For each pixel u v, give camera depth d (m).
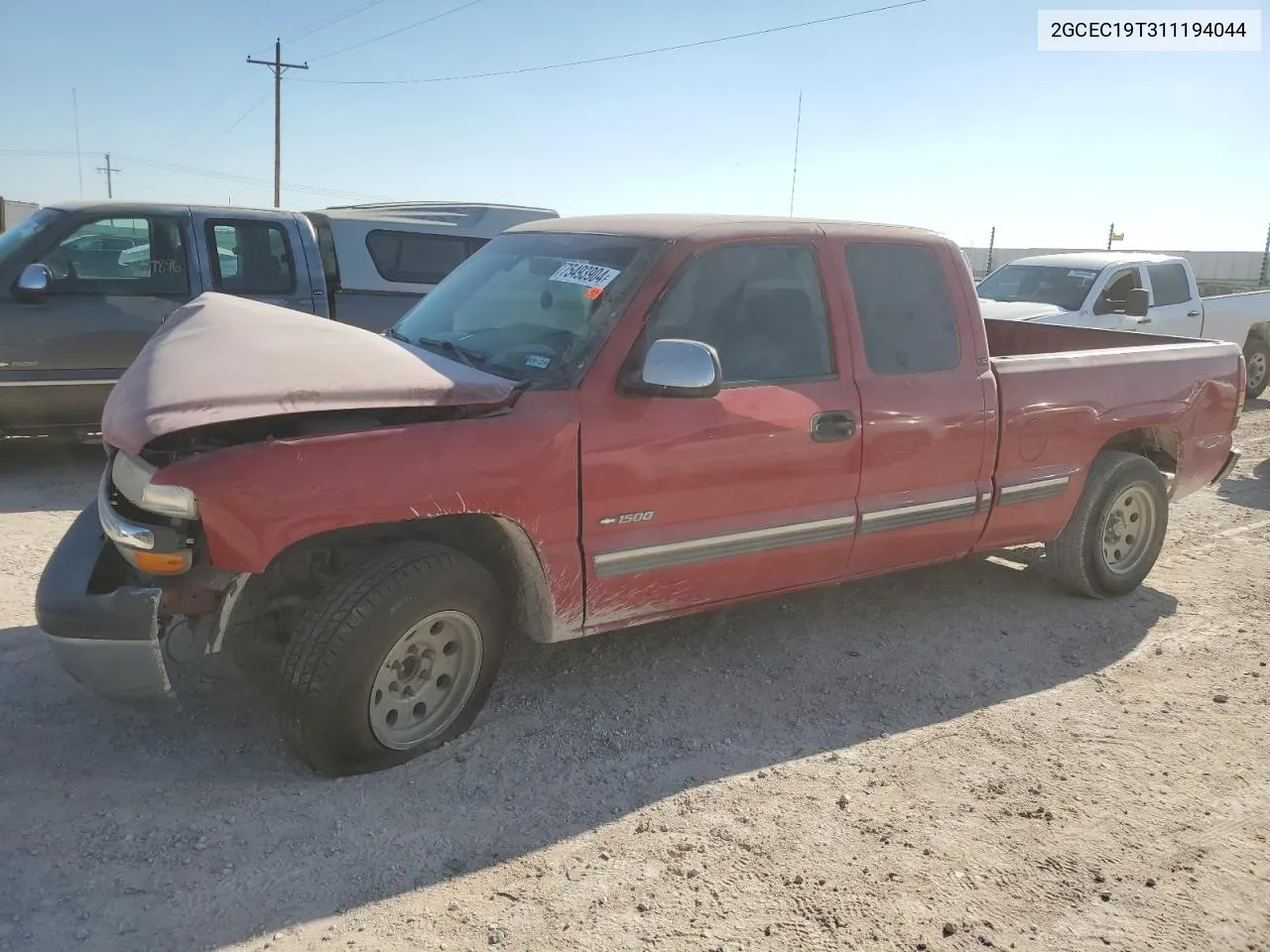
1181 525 7.25
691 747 3.80
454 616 3.49
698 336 3.93
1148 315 11.55
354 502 3.16
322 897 2.84
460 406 3.41
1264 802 3.56
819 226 4.36
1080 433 5.13
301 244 8.06
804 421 4.12
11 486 6.99
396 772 3.48
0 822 3.07
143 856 2.96
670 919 2.81
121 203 7.46
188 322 3.75
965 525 4.80
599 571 3.74
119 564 3.41
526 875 2.99
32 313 7.07
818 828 3.29
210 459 3.02
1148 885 3.07
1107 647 4.94
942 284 4.68
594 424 3.64
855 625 5.07
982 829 3.32
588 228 4.36
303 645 3.26
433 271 8.97
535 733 3.82
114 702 3.78
